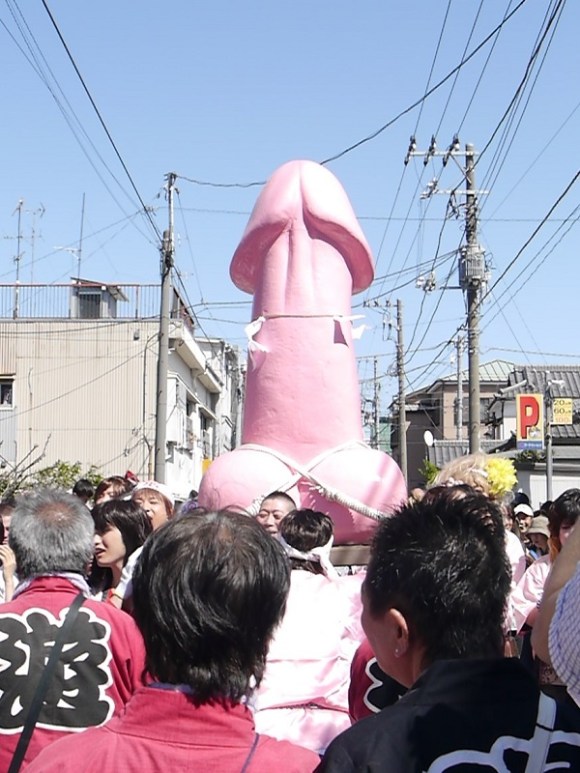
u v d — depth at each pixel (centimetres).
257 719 382
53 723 324
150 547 234
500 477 559
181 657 222
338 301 721
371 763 202
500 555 239
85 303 2923
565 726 206
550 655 216
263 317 721
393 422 4797
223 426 4084
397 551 238
